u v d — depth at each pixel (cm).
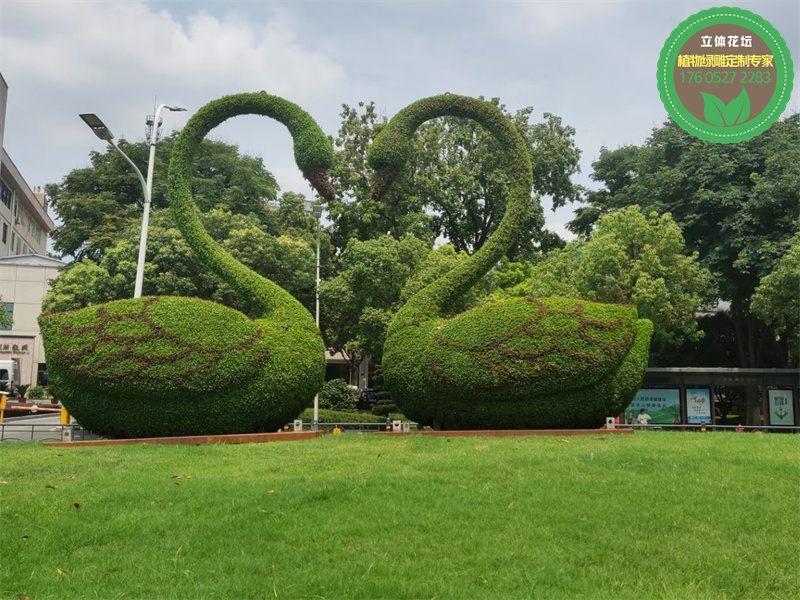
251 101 1362
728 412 2239
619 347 1198
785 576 466
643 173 2595
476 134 2972
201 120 1366
